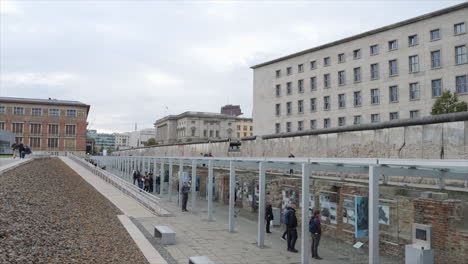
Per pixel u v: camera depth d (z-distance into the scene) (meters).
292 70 57.31
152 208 17.39
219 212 18.30
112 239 10.57
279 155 24.52
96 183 27.14
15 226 9.19
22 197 13.48
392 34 43.78
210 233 13.26
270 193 16.89
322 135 20.45
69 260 7.79
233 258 10.17
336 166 9.79
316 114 52.88
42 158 44.38
